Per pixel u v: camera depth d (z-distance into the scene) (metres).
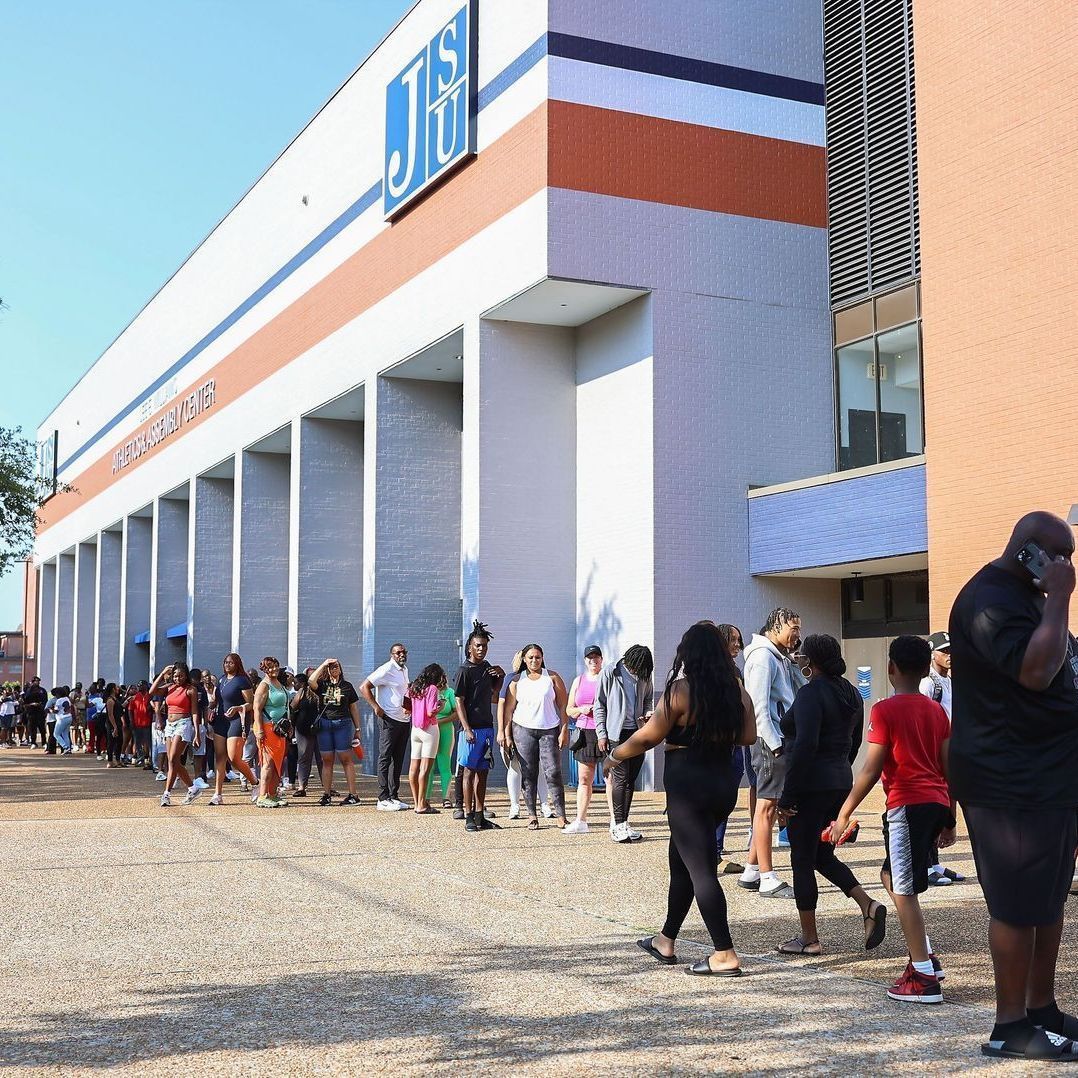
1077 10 15.05
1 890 9.42
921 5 17.31
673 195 20.34
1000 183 15.98
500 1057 5.03
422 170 23.09
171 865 10.76
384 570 24.50
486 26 21.53
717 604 20.12
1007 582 5.12
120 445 45.84
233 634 32.34
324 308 27.52
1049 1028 5.15
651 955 6.99
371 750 23.98
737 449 20.50
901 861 6.03
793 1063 4.93
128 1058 5.05
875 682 20.28
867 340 20.66
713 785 6.55
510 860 11.08
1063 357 14.99
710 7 21.00
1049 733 5.03
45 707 35.84
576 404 22.03
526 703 13.87
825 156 21.73
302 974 6.60
